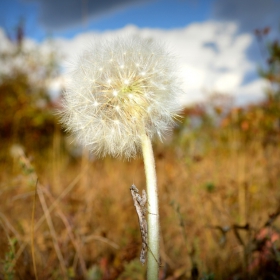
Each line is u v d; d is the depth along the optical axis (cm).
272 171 32
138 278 19
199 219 23
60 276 19
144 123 11
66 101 12
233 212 25
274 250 17
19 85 73
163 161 36
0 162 45
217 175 28
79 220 24
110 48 12
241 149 41
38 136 63
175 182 29
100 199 28
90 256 23
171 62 12
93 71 12
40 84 75
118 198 30
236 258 21
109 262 23
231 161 36
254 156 37
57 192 27
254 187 28
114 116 11
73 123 12
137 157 12
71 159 54
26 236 21
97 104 11
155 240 10
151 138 11
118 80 11
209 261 20
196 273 17
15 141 60
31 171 20
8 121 64
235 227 18
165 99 12
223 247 21
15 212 26
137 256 21
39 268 19
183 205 25
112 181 36
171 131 12
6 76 74
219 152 42
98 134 11
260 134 42
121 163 45
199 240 22
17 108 67
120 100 11
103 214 27
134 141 11
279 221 23
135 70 11
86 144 12
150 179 10
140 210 10
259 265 18
